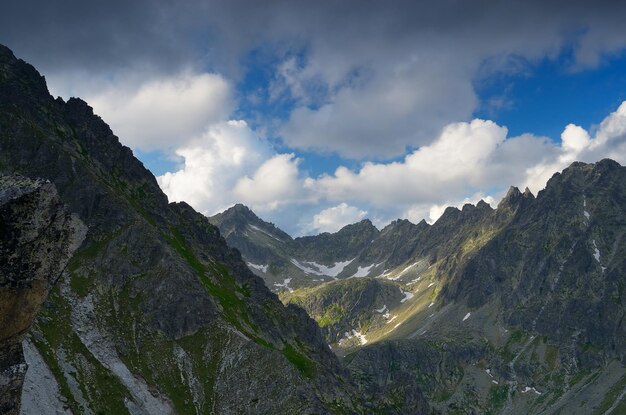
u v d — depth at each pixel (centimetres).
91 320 15188
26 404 10669
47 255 3052
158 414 13562
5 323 2955
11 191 2908
